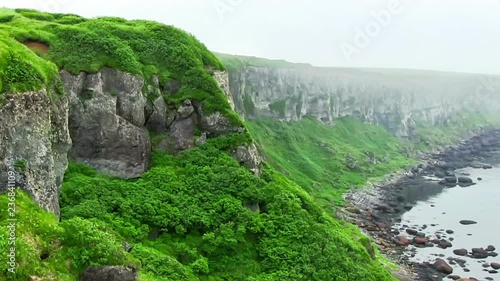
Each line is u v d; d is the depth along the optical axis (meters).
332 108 135.25
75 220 23.28
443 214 77.25
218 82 49.03
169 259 29.25
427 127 164.12
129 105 40.06
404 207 81.06
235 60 107.94
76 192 32.97
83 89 38.47
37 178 24.83
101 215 31.28
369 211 77.38
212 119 42.91
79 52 39.81
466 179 100.94
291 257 34.31
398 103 154.12
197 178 38.16
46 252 20.77
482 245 63.06
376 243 61.97
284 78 117.19
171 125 42.72
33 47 39.38
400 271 52.84
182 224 33.78
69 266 20.89
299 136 112.00
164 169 38.75
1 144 23.38
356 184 92.88
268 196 38.69
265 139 100.56
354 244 41.12
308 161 97.19
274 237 35.59
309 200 43.03
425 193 91.50
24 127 24.53
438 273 53.56
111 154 38.38
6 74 24.86
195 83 44.28
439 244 62.62
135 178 38.72
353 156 109.75
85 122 37.84
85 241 21.89
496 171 113.69
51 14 49.94
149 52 45.00
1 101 23.73
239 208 35.78
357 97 144.88
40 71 27.27
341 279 34.38
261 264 33.62
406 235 66.31
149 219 33.09
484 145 154.88
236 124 43.22
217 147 41.56
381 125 151.25
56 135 28.47
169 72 44.56
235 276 31.94
